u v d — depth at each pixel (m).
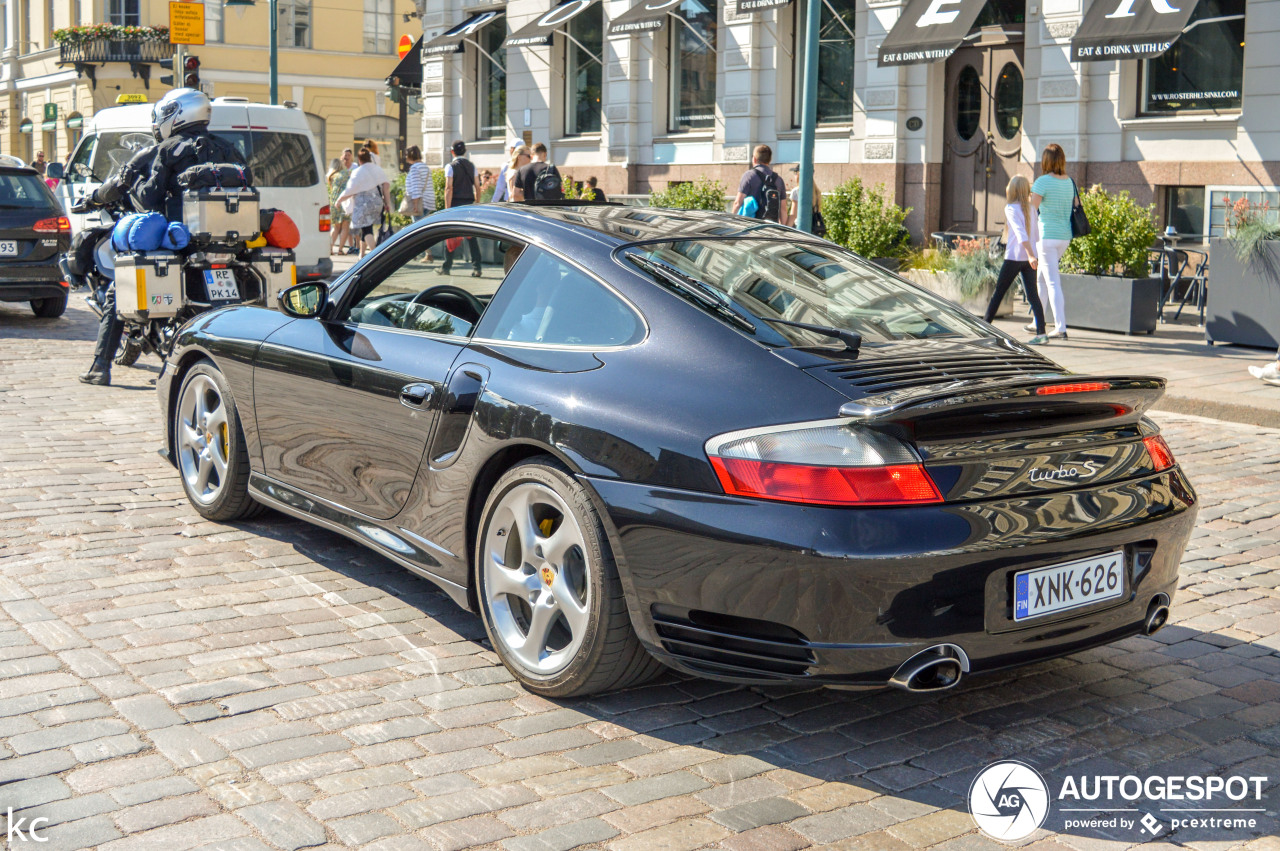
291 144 14.02
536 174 17.55
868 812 3.09
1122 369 9.92
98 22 43.38
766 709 3.72
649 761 3.35
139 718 3.51
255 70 44.25
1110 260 12.44
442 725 3.53
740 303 3.70
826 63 18.30
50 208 12.59
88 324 13.06
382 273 4.63
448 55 25.50
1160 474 3.59
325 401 4.61
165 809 3.00
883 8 16.94
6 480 6.21
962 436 3.16
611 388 3.55
